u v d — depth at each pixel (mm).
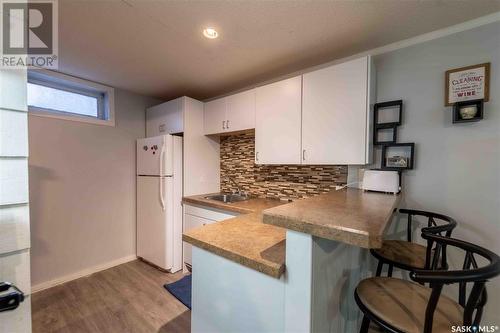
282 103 2111
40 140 2273
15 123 685
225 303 1082
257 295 967
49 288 2297
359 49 1895
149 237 2803
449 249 1588
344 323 1213
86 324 1780
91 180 2633
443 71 1617
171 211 2637
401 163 1741
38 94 2322
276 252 1003
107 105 2766
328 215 908
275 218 902
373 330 1600
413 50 1727
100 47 1850
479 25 1494
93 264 2646
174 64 2162
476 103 1492
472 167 1521
